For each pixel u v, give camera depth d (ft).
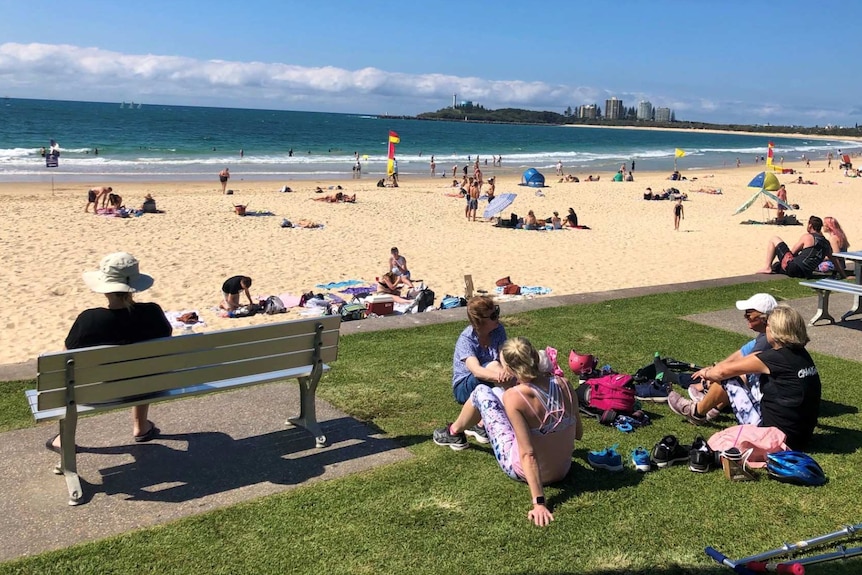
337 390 18.21
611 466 13.73
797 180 154.71
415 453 14.56
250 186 113.39
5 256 46.80
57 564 10.53
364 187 118.32
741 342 23.54
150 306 13.88
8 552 10.83
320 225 67.67
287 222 66.39
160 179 122.42
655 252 58.95
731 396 15.64
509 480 13.38
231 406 16.92
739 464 13.60
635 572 10.57
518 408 12.31
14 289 38.65
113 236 56.59
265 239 58.95
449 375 19.49
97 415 16.12
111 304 13.46
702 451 13.88
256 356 14.15
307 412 15.37
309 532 11.53
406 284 41.39
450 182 139.13
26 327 32.04
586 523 11.87
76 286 40.04
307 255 52.60
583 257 55.62
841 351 22.77
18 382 18.29
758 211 94.48
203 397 17.47
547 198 107.14
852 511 12.44
